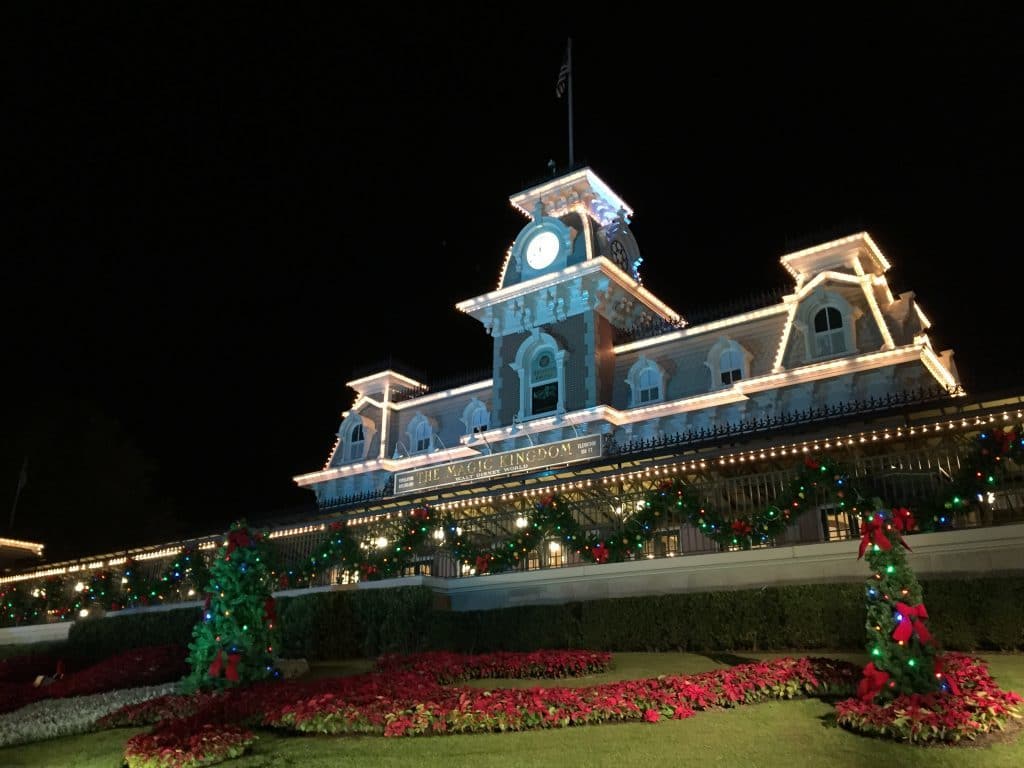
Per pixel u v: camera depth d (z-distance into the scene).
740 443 20.56
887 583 9.27
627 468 19.72
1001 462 14.20
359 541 22.28
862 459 15.98
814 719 9.11
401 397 44.09
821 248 30.64
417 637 17.58
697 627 14.84
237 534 13.81
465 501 21.39
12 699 15.38
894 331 28.64
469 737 9.10
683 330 34.09
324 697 10.28
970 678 9.28
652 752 8.08
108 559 29.84
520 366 36.88
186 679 12.98
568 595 17.81
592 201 39.19
